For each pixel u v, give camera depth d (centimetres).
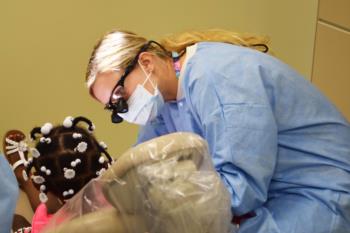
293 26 210
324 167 107
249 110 98
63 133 120
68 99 198
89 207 76
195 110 107
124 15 195
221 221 77
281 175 107
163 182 71
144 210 72
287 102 106
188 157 75
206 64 106
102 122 204
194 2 201
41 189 119
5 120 194
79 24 191
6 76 189
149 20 199
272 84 105
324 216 101
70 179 115
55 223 77
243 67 105
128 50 114
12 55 188
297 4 207
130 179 71
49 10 186
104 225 71
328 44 207
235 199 94
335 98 211
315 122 108
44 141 118
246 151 96
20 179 169
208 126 100
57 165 115
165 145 73
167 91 119
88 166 117
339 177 105
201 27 205
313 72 213
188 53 115
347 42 202
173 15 201
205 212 73
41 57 191
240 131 96
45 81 194
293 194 107
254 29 209
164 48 121
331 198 103
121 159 72
